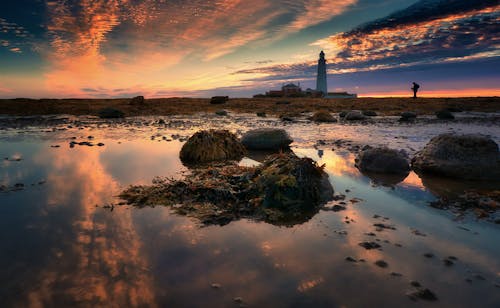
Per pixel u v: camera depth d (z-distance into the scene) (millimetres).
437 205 5781
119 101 52406
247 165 9523
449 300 2984
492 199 6113
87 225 4715
